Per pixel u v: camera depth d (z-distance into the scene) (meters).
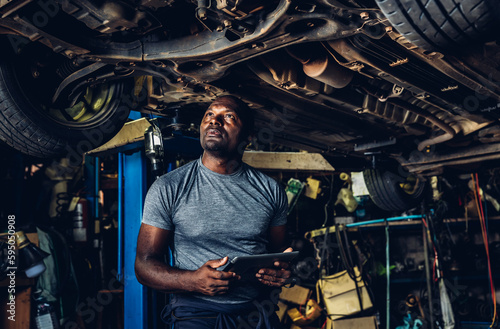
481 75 2.28
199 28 1.97
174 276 1.51
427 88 2.53
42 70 2.33
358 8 1.61
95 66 2.16
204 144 1.70
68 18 1.86
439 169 4.46
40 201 5.36
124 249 3.34
